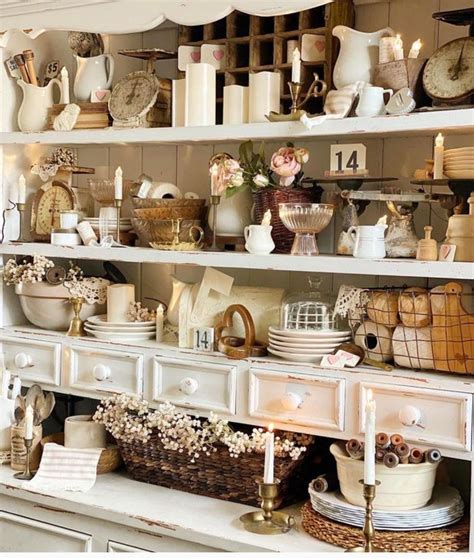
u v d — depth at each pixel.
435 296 2.22
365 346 2.37
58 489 2.60
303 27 2.57
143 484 2.68
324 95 2.52
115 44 3.07
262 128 2.42
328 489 2.36
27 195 3.06
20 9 2.72
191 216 2.69
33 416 2.81
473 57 2.18
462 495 2.52
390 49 2.33
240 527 2.33
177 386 2.58
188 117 2.59
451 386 2.15
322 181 2.53
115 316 2.80
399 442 2.18
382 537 2.17
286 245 2.53
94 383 2.75
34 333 2.88
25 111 2.97
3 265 3.01
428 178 2.30
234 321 2.60
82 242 2.85
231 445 2.40
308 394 2.35
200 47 2.76
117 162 3.09
